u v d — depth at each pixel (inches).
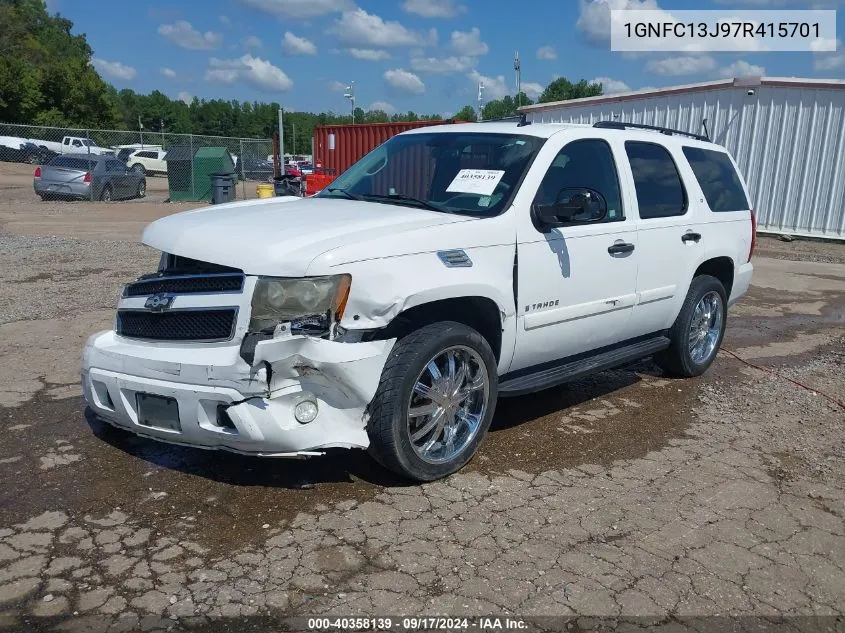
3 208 815.1
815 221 682.2
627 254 205.8
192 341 148.9
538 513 152.8
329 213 170.7
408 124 850.1
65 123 2591.0
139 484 159.8
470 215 174.6
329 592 123.6
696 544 143.3
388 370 151.5
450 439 166.7
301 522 145.6
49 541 136.8
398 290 148.1
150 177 1643.7
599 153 205.3
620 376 254.8
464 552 136.9
